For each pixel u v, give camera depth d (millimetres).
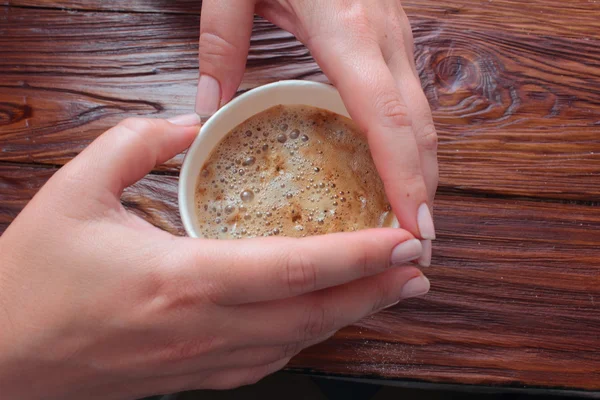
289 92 269
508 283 303
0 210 307
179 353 233
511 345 299
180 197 256
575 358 298
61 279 226
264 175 273
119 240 228
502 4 324
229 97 281
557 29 323
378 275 245
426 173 264
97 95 315
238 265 223
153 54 318
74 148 311
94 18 320
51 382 231
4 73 317
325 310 239
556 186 311
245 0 266
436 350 299
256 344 239
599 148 313
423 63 320
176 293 225
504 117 316
